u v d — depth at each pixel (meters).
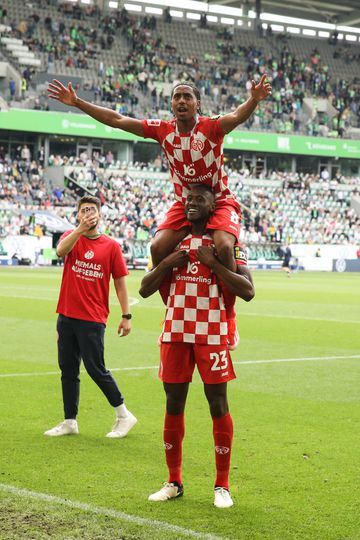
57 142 58.62
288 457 7.22
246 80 66.94
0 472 6.59
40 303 23.14
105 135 57.50
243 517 5.62
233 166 64.62
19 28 60.06
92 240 7.96
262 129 63.72
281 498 6.07
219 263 5.99
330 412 9.24
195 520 5.54
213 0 70.62
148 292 6.20
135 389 10.54
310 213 62.03
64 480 6.40
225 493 5.91
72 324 7.86
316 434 8.12
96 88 57.94
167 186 58.78
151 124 6.21
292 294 29.95
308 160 67.25
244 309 23.34
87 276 7.89
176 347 6.10
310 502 5.97
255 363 12.96
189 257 6.09
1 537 5.10
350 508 5.84
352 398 10.09
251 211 59.03
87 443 7.66
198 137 5.99
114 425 8.03
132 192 56.56
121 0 67.94
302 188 63.72
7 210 50.09
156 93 60.66
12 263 48.62
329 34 76.44
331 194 64.50
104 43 63.28
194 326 6.04
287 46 72.44
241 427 8.41
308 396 10.20
